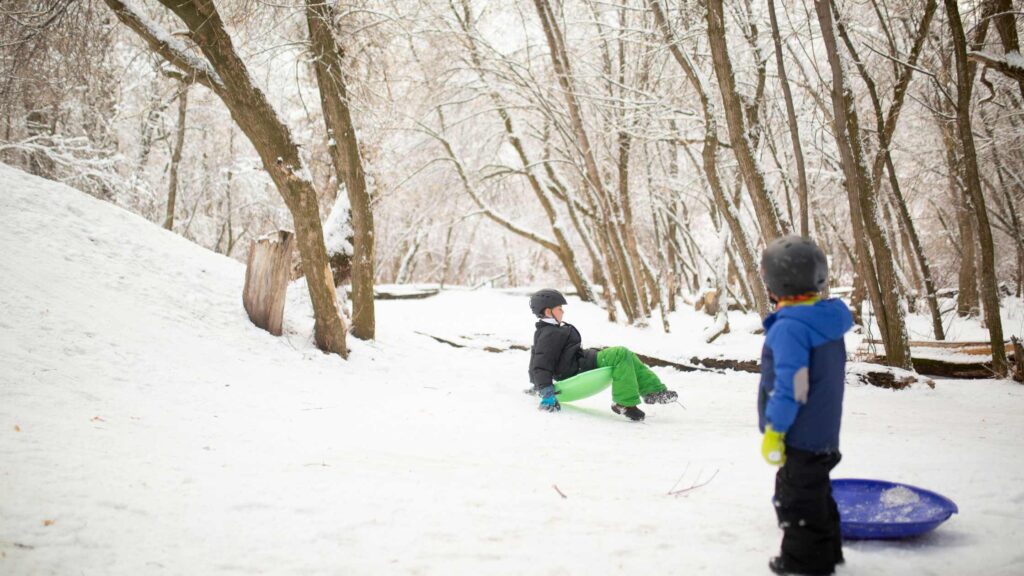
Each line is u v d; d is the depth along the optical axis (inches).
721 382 328.5
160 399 201.0
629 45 557.6
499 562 96.6
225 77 291.3
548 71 557.9
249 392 231.8
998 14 293.3
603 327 533.0
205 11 277.9
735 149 335.0
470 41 556.1
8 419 151.9
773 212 332.2
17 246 280.8
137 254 330.6
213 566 93.6
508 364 366.9
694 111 477.1
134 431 163.2
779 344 88.3
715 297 592.1
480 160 708.0
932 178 660.1
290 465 149.4
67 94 429.4
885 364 328.2
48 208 329.4
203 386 224.2
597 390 229.3
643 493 134.5
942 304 671.1
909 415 236.2
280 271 311.3
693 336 493.0
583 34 583.5
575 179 655.1
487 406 243.4
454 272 1266.0
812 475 88.5
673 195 700.7
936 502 106.8
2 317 217.6
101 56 357.4
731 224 369.7
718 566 93.7
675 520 115.0
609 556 98.3
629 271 538.3
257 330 309.6
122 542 98.9
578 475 150.5
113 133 693.9
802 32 444.1
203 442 163.8
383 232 949.2
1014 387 295.1
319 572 92.9
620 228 554.9
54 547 94.5
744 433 204.1
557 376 238.4
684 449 180.1
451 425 211.8
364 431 198.1
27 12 310.5
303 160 306.8
